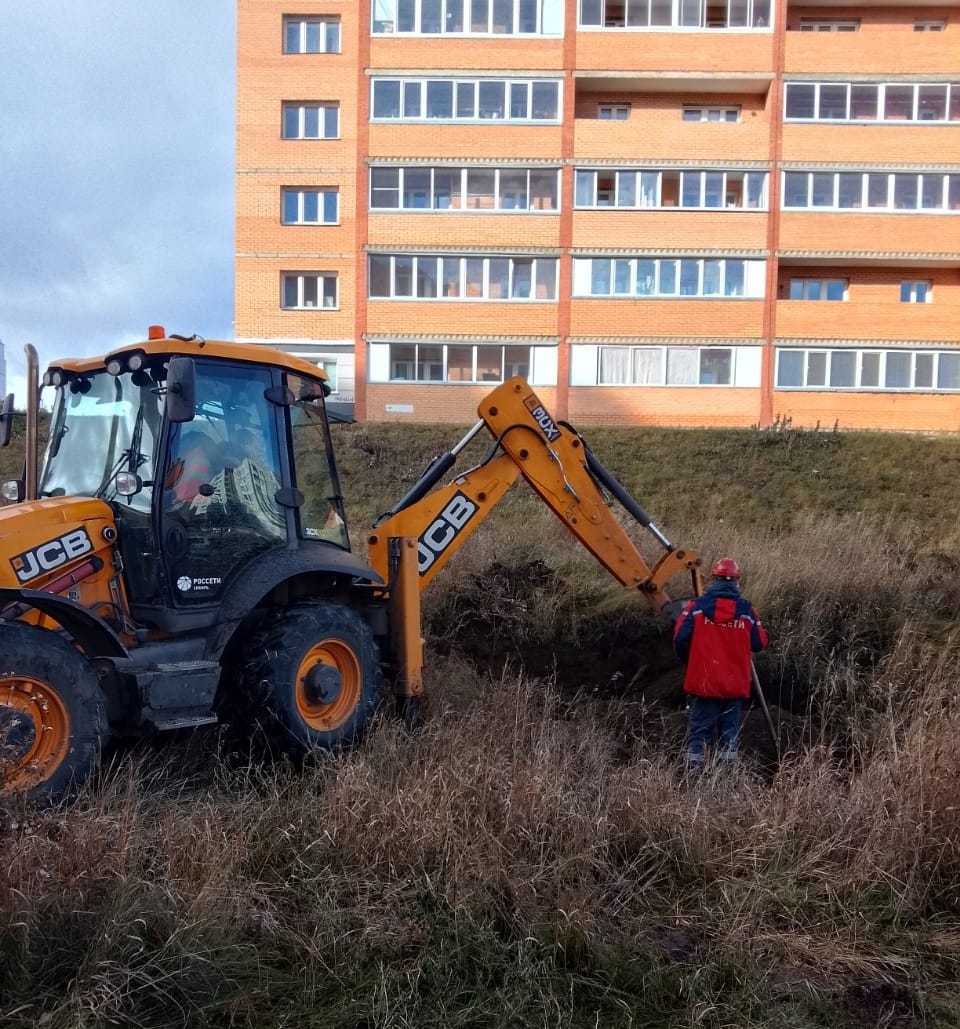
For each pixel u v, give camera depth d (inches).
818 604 295.6
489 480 252.7
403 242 1091.9
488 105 1084.5
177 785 183.8
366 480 727.7
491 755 181.8
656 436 812.6
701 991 130.3
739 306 1069.8
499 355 1097.4
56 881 131.6
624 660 292.0
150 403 200.7
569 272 1081.4
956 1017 130.8
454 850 149.5
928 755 179.6
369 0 1082.1
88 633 181.5
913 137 1063.6
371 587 233.8
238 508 209.5
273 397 216.4
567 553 373.4
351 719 206.7
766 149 1069.1
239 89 1114.1
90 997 114.5
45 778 163.5
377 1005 121.4
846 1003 133.9
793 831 168.9
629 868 159.2
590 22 1082.7
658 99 1135.6
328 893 143.2
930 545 423.2
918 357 1061.1
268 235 1124.5
